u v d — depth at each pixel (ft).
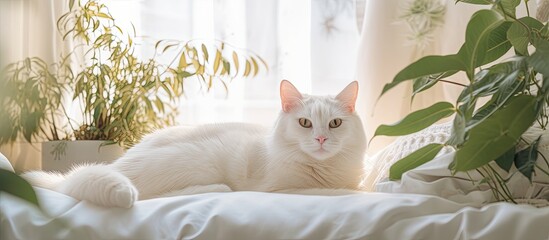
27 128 5.50
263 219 2.83
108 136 5.72
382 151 4.54
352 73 6.38
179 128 4.90
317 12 6.33
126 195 2.96
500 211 2.75
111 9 6.38
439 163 3.45
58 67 6.14
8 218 2.77
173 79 6.28
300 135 4.36
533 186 3.25
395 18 5.93
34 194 1.01
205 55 5.69
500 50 3.32
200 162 4.35
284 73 6.35
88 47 6.36
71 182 3.36
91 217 2.87
